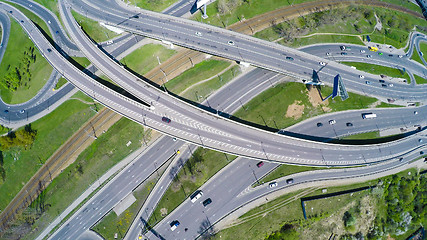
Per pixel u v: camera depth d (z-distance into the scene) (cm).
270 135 11056
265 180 11338
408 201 11931
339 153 11381
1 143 11388
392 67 13688
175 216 10856
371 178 11831
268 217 11075
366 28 14350
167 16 12794
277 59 12388
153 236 10662
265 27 13538
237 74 12875
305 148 11156
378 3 15650
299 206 11288
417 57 14288
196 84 12675
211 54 12206
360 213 11556
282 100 12488
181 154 11619
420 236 11988
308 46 13425
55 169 11425
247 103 12475
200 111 11081
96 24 13100
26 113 12194
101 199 11075
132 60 12762
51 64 12131
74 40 12625
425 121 12812
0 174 11462
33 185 11288
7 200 11219
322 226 11294
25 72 12838
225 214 10950
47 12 13650
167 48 12925
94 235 10750
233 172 11381
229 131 10881
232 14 13575
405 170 12181
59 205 11012
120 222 10831
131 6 13200
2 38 13525
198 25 12712
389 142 12062
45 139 11788
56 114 12112
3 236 10700
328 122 12319
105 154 11575
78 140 11744
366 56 13662
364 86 12988
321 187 11531
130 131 11838
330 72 12800
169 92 12512
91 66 12700
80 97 12319
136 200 11075
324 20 13975
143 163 11525
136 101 11100
